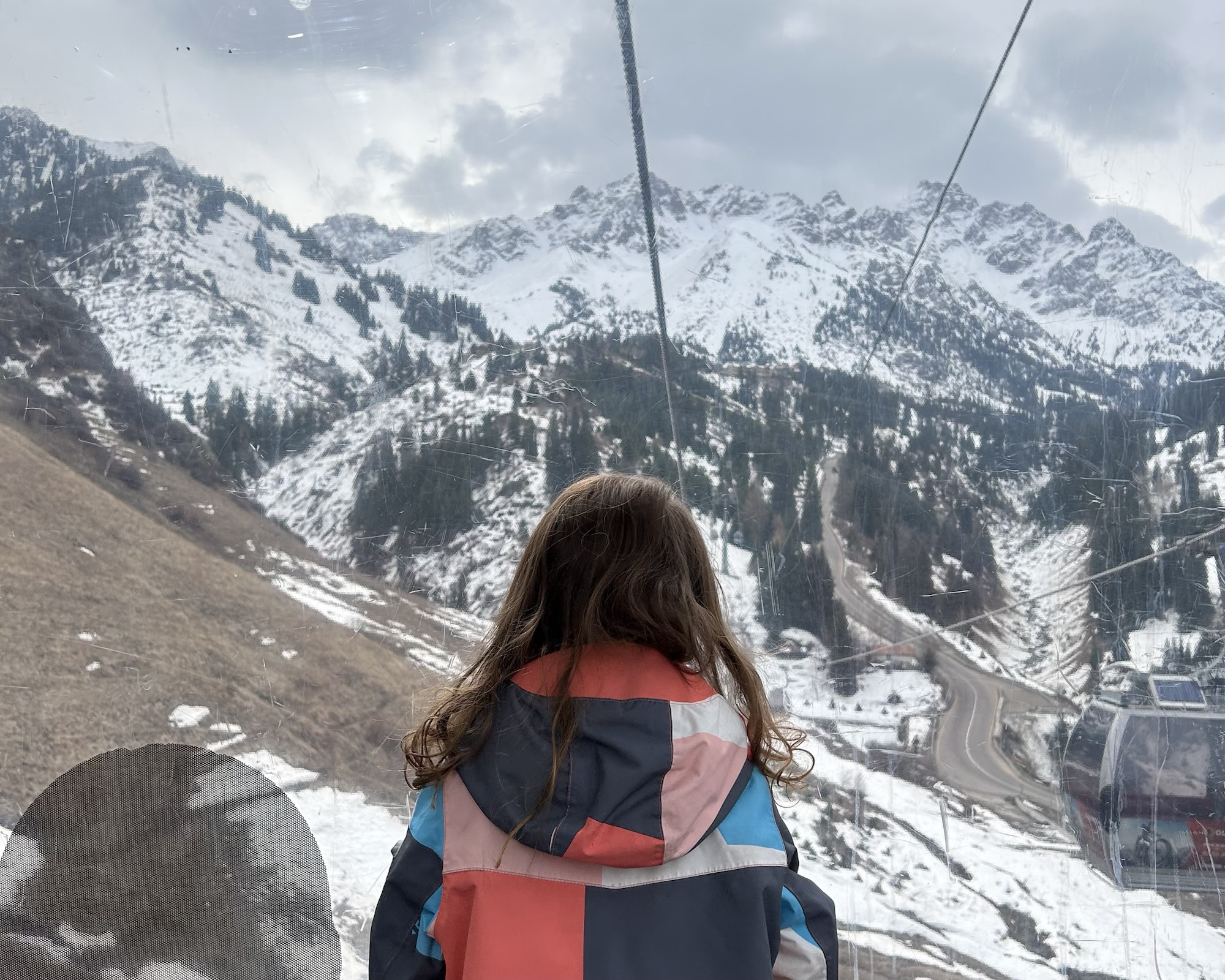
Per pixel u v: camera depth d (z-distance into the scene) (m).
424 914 0.74
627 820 0.67
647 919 0.68
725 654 0.87
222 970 1.21
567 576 0.83
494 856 0.72
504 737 0.74
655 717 0.72
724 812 0.71
